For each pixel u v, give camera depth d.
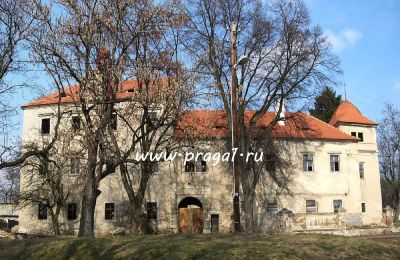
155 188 48.25
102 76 28.00
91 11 28.16
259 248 11.64
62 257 14.95
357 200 54.03
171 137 33.97
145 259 12.02
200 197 48.56
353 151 54.94
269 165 51.12
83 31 27.66
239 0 40.69
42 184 42.53
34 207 48.88
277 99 43.25
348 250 12.10
